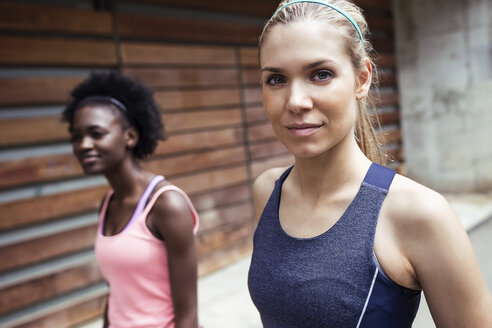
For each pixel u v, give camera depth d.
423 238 0.74
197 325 1.36
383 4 6.27
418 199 0.75
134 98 1.46
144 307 1.34
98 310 3.29
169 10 3.83
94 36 3.30
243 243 4.41
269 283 0.88
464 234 0.73
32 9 2.92
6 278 2.91
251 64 4.47
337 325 0.79
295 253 0.85
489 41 5.88
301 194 0.92
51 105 3.10
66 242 3.17
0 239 2.88
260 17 4.66
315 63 0.76
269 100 0.82
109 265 1.34
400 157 6.70
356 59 0.81
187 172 3.95
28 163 2.96
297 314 0.83
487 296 0.74
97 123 1.37
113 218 1.43
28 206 2.97
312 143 0.79
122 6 3.50
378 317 0.77
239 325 3.02
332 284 0.79
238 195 4.37
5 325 2.87
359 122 1.01
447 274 0.72
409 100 6.55
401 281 0.77
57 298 3.14
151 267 1.31
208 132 4.08
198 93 3.98
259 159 4.58
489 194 6.15
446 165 6.43
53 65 3.09
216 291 3.65
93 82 1.45
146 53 3.57
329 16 0.79
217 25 4.12
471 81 6.07
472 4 5.91
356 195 0.82
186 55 3.86
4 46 2.81
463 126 6.23
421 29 6.30
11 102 2.86
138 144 1.55
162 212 1.29
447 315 0.75
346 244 0.80
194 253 1.34
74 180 3.25
